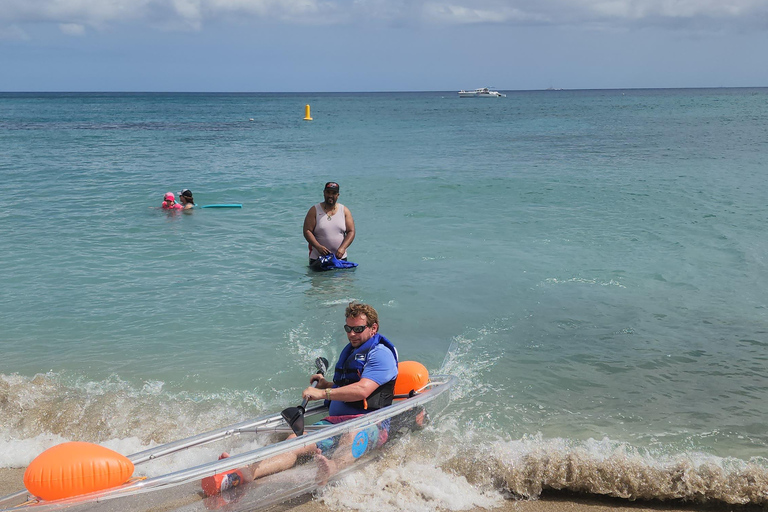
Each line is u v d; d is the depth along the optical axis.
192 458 4.31
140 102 134.75
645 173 18.33
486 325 6.93
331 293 8.08
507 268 8.99
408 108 93.44
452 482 4.22
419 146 29.09
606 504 4.10
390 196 15.15
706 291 7.89
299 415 4.30
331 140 33.34
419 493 4.12
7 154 24.42
